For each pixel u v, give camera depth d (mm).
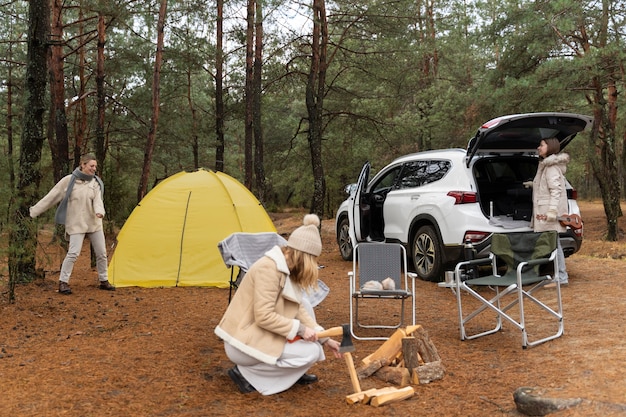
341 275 10023
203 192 9320
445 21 22422
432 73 29297
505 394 4324
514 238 6023
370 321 6766
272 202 47062
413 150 27141
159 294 8352
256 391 4488
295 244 4379
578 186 36250
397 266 6398
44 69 8633
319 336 4301
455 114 23734
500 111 16484
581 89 16844
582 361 4793
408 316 6965
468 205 8250
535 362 4961
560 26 14914
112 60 20234
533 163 8930
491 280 5707
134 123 23781
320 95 17703
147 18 14805
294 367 4363
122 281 8977
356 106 21266
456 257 8297
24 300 7754
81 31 19719
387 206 9938
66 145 15453
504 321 6531
